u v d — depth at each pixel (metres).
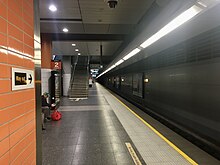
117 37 10.31
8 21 1.58
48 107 7.01
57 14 6.16
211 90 4.51
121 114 8.17
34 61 2.25
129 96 15.30
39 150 2.38
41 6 5.43
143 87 10.95
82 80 17.84
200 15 3.76
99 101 13.05
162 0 4.47
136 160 3.56
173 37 5.72
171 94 6.93
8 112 1.54
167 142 4.52
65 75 17.17
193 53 5.30
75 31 8.82
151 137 4.92
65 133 5.31
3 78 1.47
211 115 4.52
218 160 3.56
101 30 8.61
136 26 7.96
